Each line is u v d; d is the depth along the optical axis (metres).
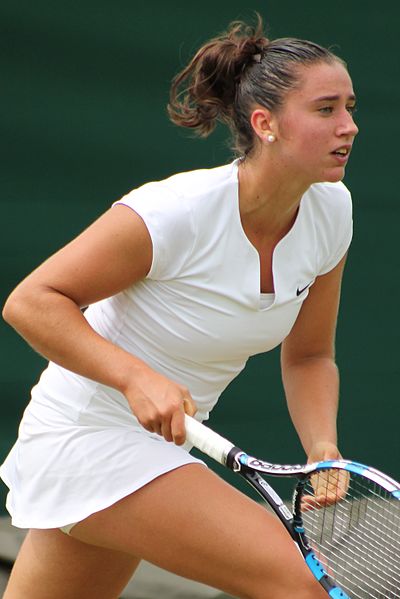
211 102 10.90
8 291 18.91
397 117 20.00
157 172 19.69
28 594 11.81
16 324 10.27
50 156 19.23
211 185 10.34
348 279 19.72
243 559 9.95
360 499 10.67
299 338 12.05
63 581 11.66
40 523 10.89
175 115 11.22
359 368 19.45
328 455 11.17
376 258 19.81
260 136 10.26
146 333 10.78
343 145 10.09
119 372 9.98
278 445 18.89
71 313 10.13
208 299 10.54
